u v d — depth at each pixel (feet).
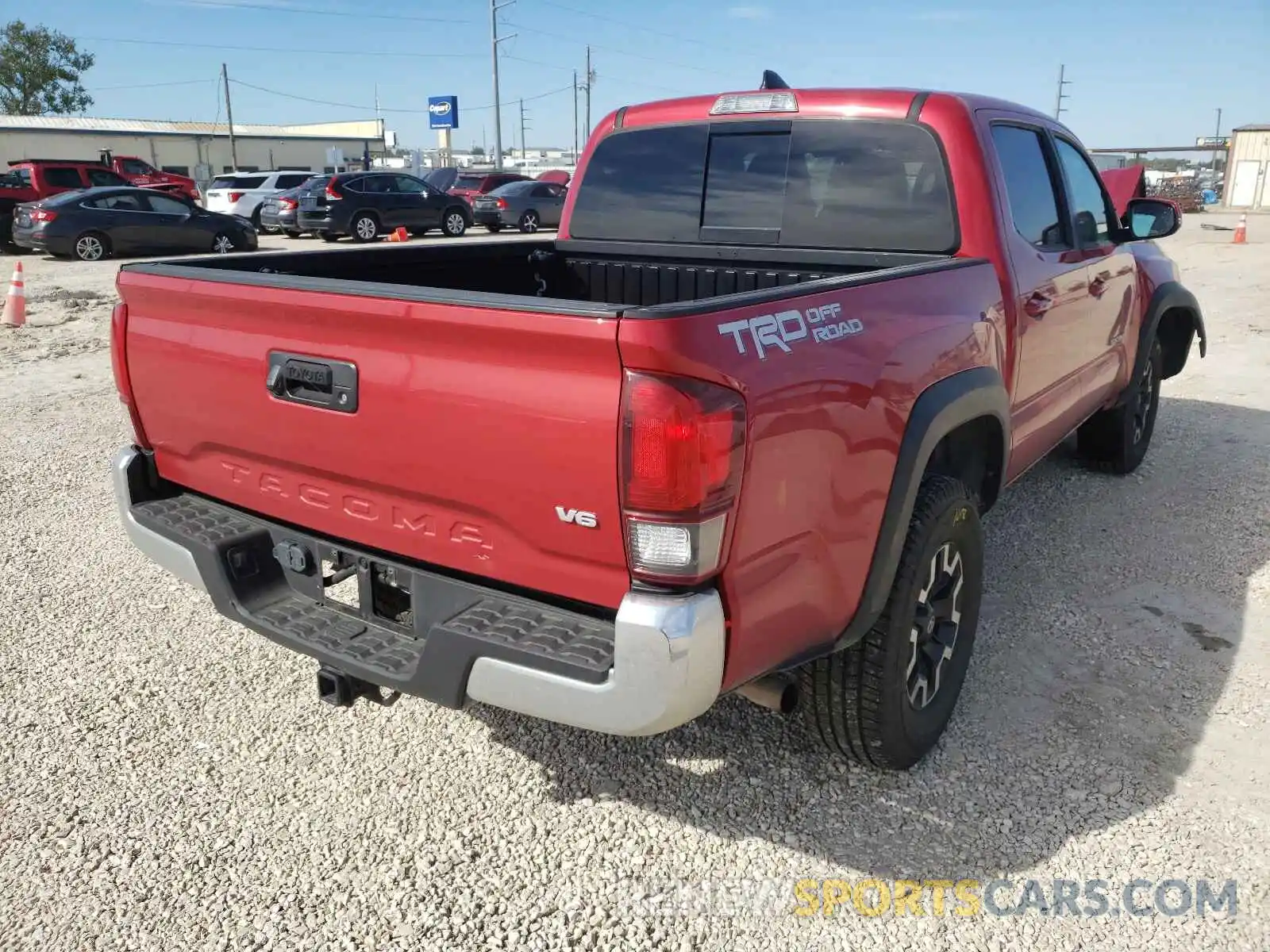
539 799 9.62
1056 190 13.35
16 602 13.73
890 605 8.88
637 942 7.87
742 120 12.74
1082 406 15.37
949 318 9.67
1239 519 16.61
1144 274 17.19
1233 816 9.23
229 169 200.54
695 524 6.55
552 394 6.79
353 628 8.57
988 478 11.43
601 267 14.29
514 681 7.07
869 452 8.18
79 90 229.45
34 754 10.28
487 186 92.22
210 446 9.45
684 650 6.60
